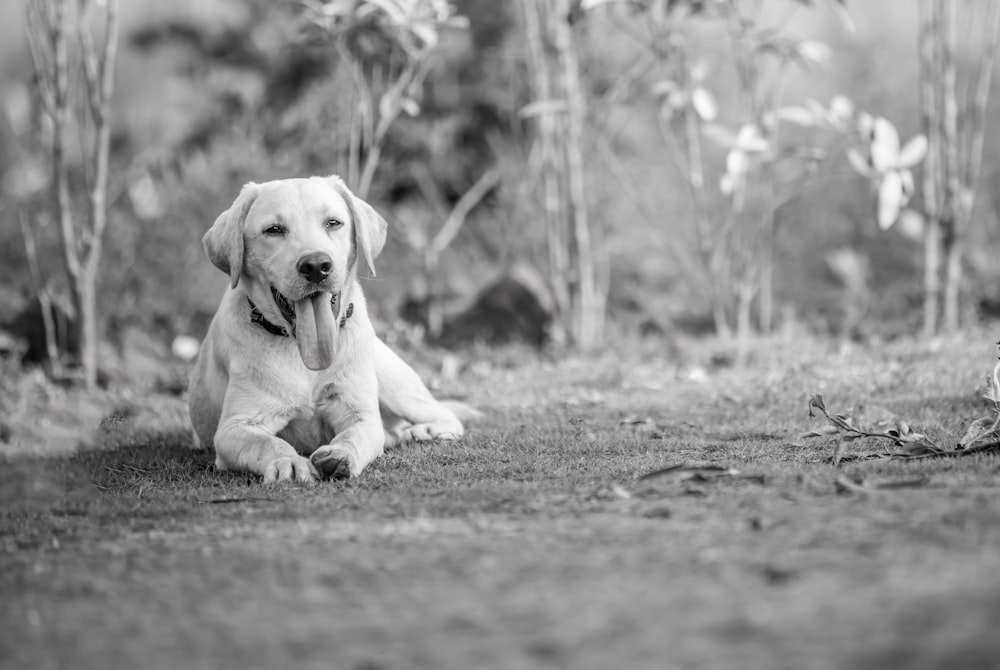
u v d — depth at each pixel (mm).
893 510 4680
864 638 3242
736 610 3527
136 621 3762
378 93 12773
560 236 12633
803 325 13305
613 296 14281
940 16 12195
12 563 4598
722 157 16094
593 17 13234
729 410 8492
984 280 13664
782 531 4430
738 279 12586
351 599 3871
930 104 12109
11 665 3414
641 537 4469
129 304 12984
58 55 11000
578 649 3297
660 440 7305
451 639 3434
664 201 15055
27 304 12344
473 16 15984
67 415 9406
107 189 13859
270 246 6902
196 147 15469
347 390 7141
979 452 6121
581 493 5508
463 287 13688
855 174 14883
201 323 12945
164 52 16578
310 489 6102
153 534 5043
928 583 3662
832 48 16797
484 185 15352
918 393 8469
